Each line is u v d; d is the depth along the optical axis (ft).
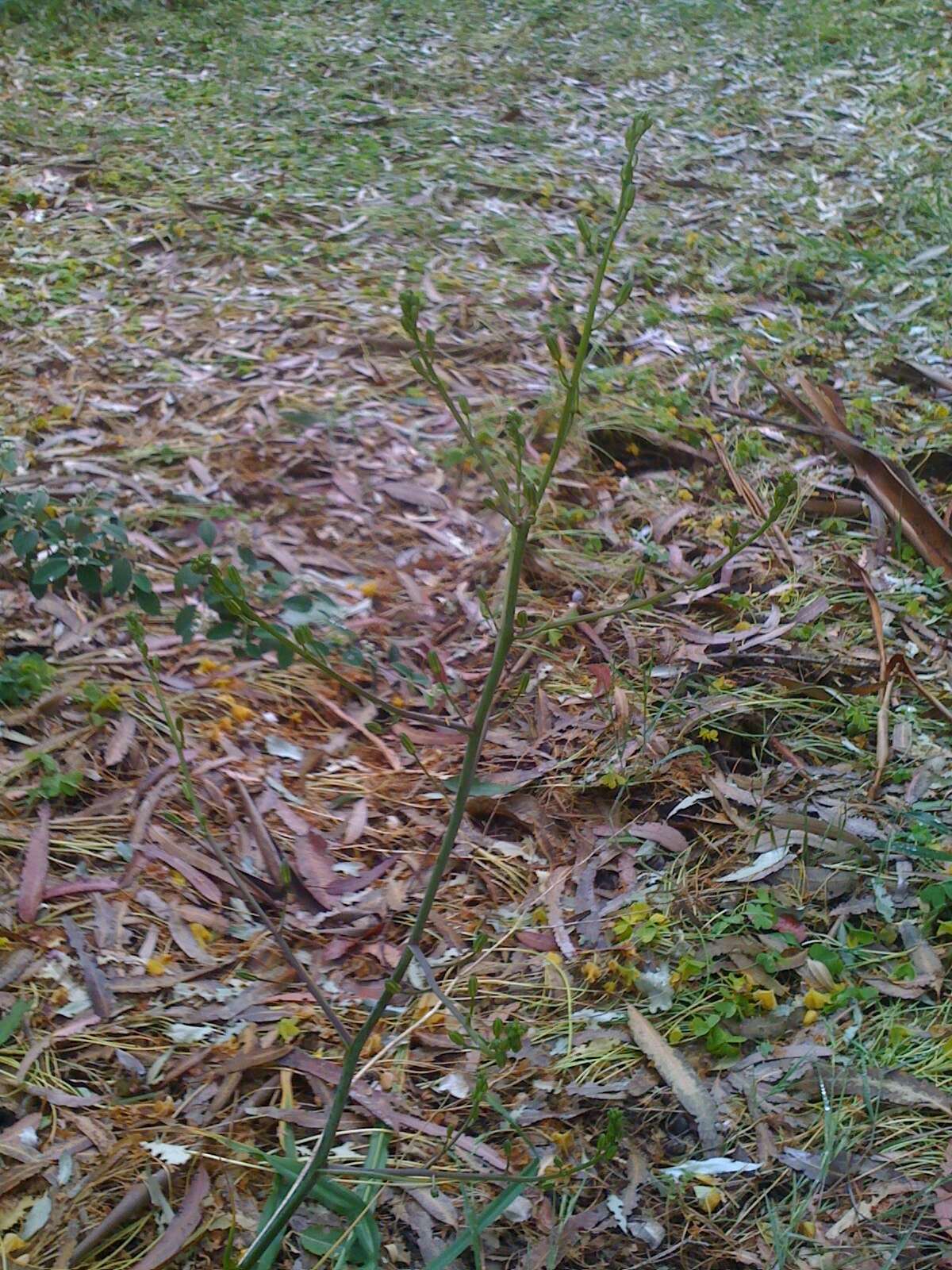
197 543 11.91
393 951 8.29
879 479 13.42
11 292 16.10
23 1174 6.66
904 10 29.45
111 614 10.83
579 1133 7.19
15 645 10.40
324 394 14.39
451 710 10.44
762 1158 7.05
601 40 27.84
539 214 19.83
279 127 22.38
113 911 8.28
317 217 18.99
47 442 13.14
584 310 16.84
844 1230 6.67
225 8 27.96
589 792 9.59
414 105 23.90
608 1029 7.81
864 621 11.68
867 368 16.22
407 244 18.40
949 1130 7.18
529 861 9.11
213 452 13.25
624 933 8.36
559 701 10.50
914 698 10.67
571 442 13.85
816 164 22.59
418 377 14.87
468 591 11.84
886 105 25.02
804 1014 7.88
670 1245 6.63
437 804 9.52
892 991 8.03
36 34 25.54
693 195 21.12
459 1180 6.52
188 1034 7.56
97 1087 7.20
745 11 29.55
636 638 11.29
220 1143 6.95
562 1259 6.56
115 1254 6.40
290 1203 5.76
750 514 13.21
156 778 9.32
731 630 11.48
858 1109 7.29
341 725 10.20
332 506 12.73
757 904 8.57
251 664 10.56
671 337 16.49
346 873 8.84
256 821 8.99
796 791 9.64
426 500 12.94
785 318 17.35
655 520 13.07
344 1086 5.76
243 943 8.24
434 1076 7.49
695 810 9.50
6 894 8.27
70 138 20.81
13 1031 7.43
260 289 16.67
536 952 8.35
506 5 29.48
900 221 20.39
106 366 14.69
